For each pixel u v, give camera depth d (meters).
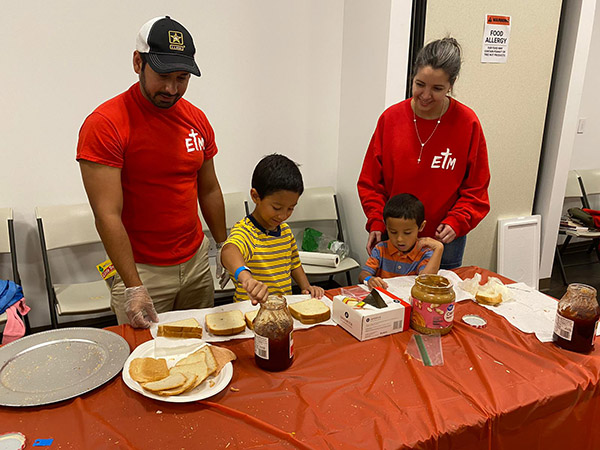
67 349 1.02
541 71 2.62
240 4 2.46
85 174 1.22
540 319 1.20
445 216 1.78
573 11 2.57
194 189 1.48
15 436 0.75
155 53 1.15
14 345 1.03
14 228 2.30
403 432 0.78
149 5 2.28
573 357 1.02
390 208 1.47
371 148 1.84
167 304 1.53
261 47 2.58
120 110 1.24
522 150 2.75
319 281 3.19
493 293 1.31
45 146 2.26
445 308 1.10
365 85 2.55
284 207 1.24
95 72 2.27
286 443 0.76
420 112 1.67
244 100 2.62
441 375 0.96
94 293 2.19
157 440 0.76
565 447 0.97
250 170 2.77
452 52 1.45
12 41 2.07
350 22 2.63
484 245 2.86
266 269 1.36
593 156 3.75
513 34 2.47
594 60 3.45
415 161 1.70
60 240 2.25
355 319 1.10
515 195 2.84
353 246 2.94
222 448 0.74
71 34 2.17
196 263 1.57
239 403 0.85
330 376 0.95
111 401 0.86
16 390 0.87
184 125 1.37
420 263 1.55
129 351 1.01
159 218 1.39
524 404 0.86
